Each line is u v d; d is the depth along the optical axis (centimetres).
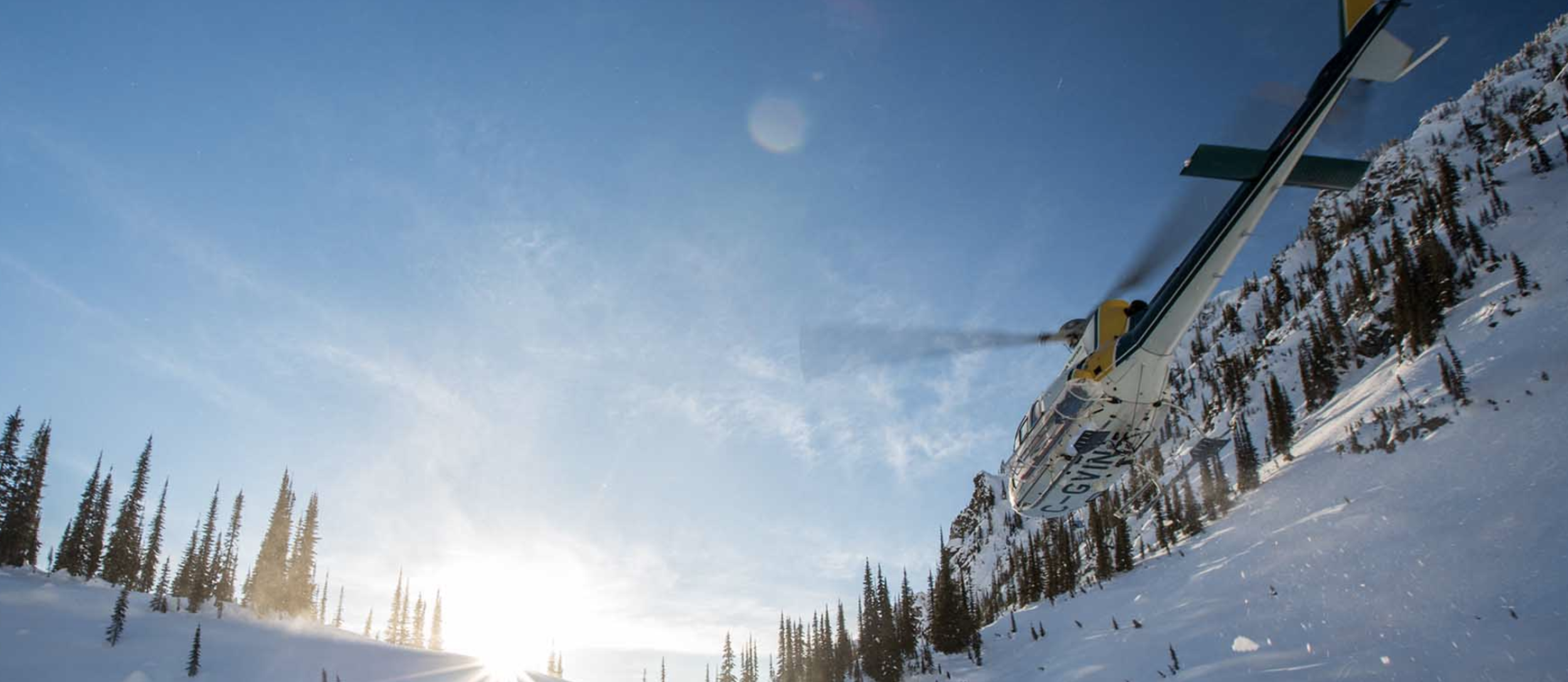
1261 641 3784
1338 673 3008
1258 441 10394
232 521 7725
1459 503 4562
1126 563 7675
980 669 6331
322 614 9525
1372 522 4934
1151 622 5178
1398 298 10031
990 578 15338
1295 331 14100
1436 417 6481
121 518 7619
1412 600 3488
